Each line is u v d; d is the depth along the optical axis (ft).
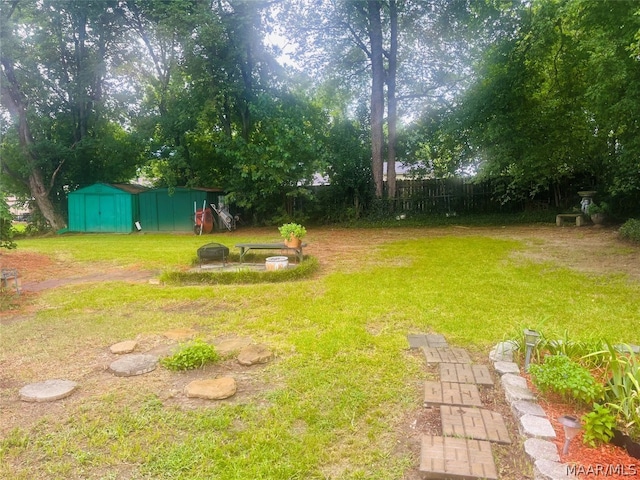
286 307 17.47
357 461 7.63
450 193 59.62
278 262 25.03
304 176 56.65
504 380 10.09
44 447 8.12
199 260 28.50
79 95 60.44
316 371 11.27
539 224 48.14
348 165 58.39
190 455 7.79
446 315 15.89
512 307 16.71
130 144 63.93
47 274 26.61
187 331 14.90
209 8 53.78
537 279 21.22
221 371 11.46
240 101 60.23
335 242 39.17
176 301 19.07
